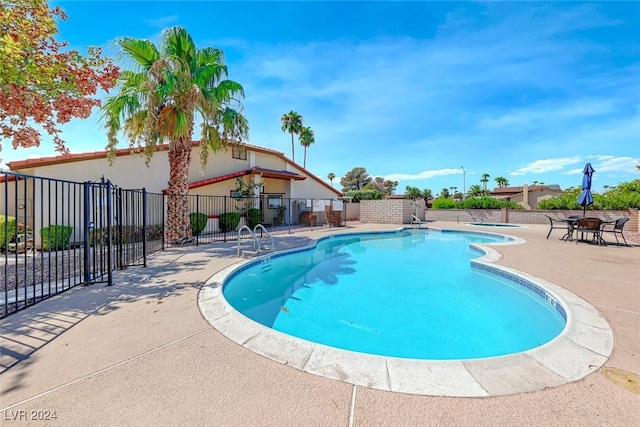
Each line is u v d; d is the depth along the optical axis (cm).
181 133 907
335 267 831
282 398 210
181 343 294
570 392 217
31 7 461
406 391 218
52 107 526
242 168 1769
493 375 239
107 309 388
